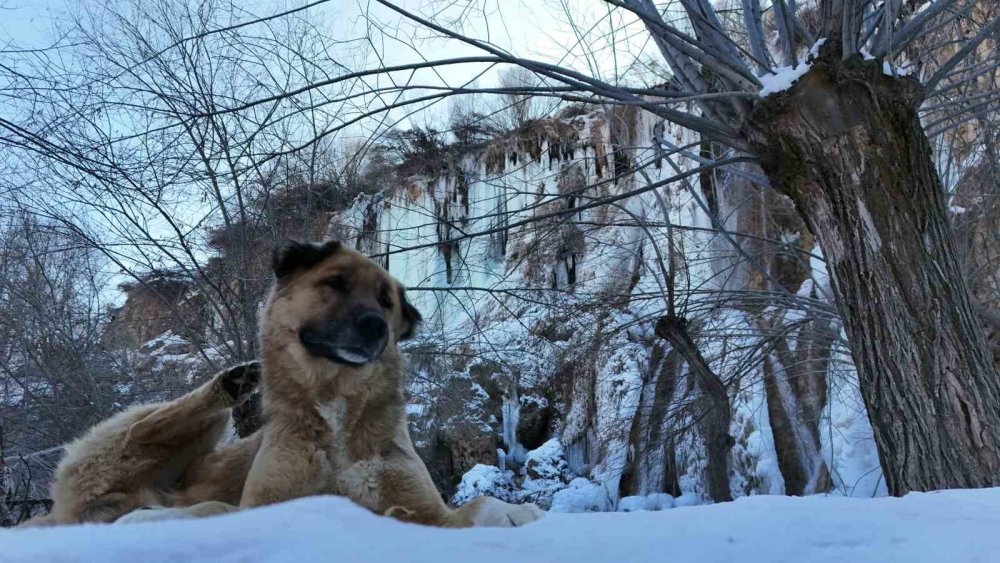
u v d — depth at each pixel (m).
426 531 1.88
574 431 23.38
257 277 11.28
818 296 17.59
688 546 1.93
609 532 2.13
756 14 8.52
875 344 7.17
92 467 4.64
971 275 13.05
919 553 1.88
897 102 7.31
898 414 7.05
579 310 14.20
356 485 3.95
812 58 7.41
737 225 19.02
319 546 1.55
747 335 14.29
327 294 4.21
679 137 20.61
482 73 8.13
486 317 16.31
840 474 16.17
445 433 22.48
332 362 4.00
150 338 16.50
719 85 8.62
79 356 13.73
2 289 14.01
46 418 13.97
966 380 6.87
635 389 20.39
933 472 6.84
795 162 7.57
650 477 19.67
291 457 3.89
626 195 9.55
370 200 13.51
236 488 4.62
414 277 20.86
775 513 2.60
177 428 4.66
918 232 7.15
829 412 16.45
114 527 1.76
